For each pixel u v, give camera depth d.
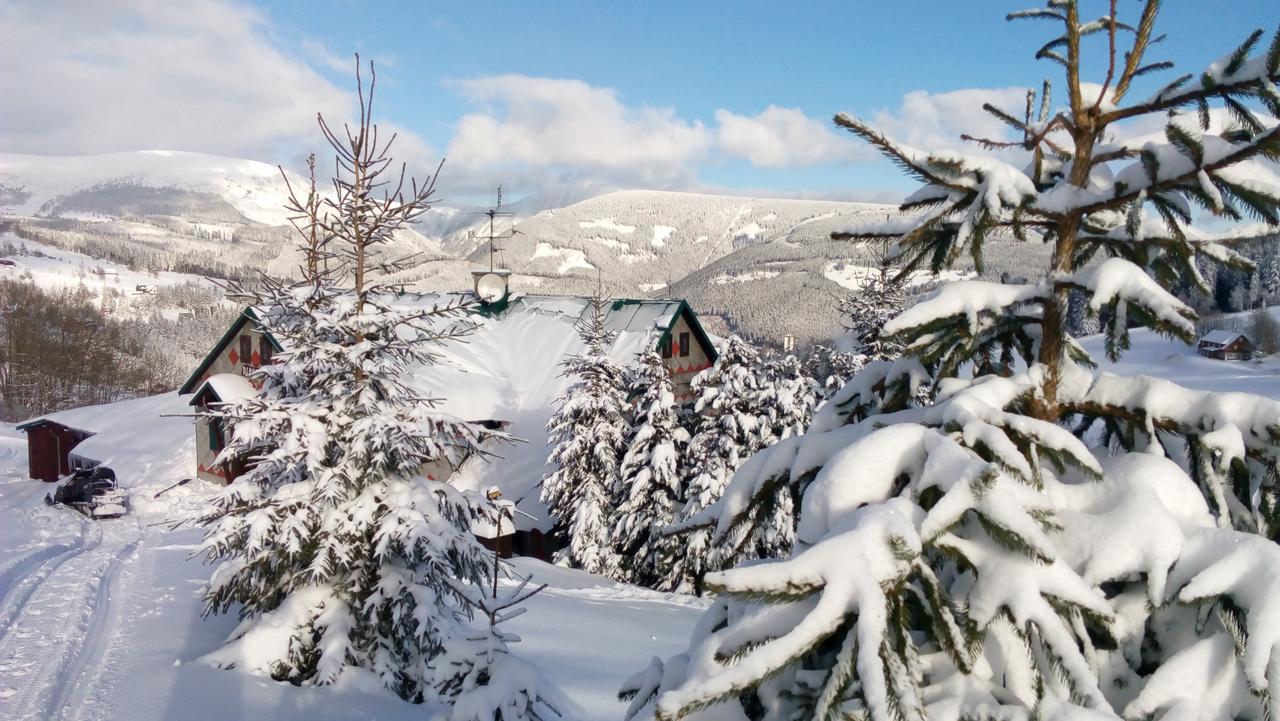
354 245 11.69
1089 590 2.26
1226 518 2.70
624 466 23.06
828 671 2.36
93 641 12.98
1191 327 2.51
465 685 8.32
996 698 2.29
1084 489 2.71
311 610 11.23
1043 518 2.46
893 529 2.22
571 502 23.98
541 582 21.30
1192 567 2.39
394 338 11.78
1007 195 2.71
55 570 17.92
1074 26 3.07
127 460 32.09
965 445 2.60
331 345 11.12
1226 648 2.28
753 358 23.42
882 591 2.12
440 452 11.86
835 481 2.58
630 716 3.19
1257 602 2.16
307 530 10.62
